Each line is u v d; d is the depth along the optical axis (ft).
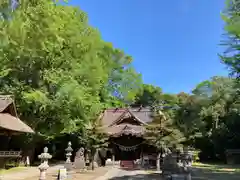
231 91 104.88
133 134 93.71
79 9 93.40
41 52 71.26
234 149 92.99
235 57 48.52
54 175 55.31
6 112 66.18
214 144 105.19
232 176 51.88
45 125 80.89
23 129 61.26
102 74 85.15
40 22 70.28
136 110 119.96
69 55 76.38
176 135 66.49
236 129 99.35
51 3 80.48
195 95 117.91
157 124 66.64
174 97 131.54
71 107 72.38
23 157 79.05
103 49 122.72
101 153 93.50
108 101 131.44
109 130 99.86
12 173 56.75
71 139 97.09
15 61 71.26
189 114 114.52
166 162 54.90
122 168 78.54
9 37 69.41
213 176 51.88
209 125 116.47
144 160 84.07
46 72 71.31
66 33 76.84
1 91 73.31
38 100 66.18
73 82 71.67
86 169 71.26
